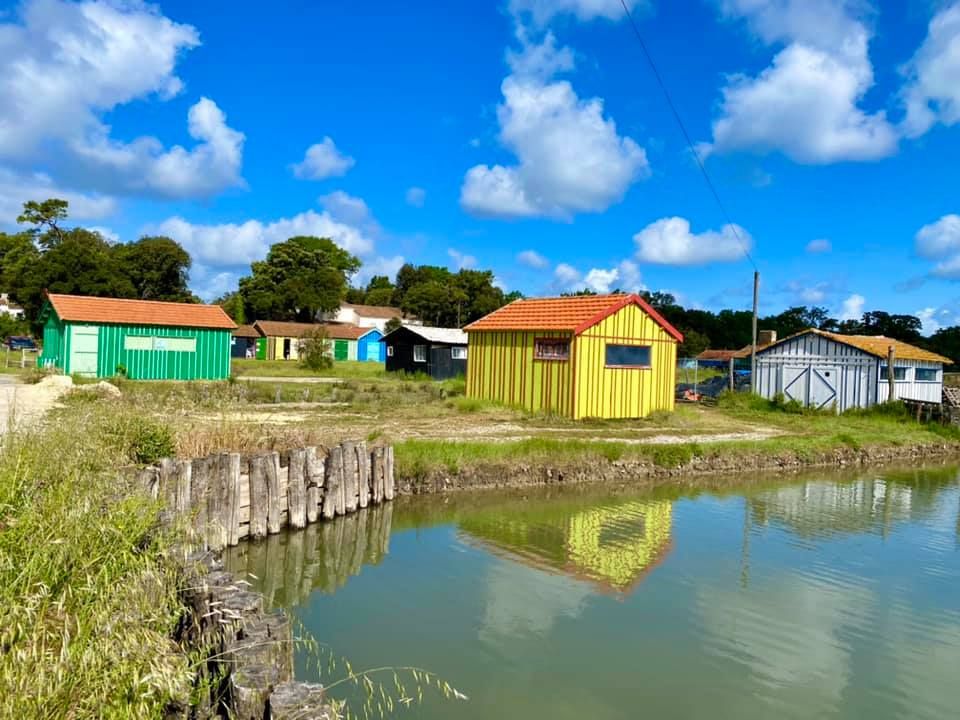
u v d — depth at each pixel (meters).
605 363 21.83
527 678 6.10
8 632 3.91
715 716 5.62
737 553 10.20
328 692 5.68
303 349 44.28
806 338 29.33
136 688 3.81
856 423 24.44
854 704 5.93
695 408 27.39
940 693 6.17
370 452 11.95
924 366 29.36
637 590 8.45
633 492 14.20
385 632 6.97
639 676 6.23
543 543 10.33
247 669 4.24
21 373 29.05
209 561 5.88
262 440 11.70
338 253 95.00
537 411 21.75
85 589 4.49
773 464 17.70
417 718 5.36
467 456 13.75
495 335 23.39
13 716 3.36
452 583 8.48
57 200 63.69
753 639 7.15
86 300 30.23
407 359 37.06
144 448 9.47
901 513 13.29
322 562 9.15
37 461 6.33
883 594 8.67
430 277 91.25
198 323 31.58
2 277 66.19
